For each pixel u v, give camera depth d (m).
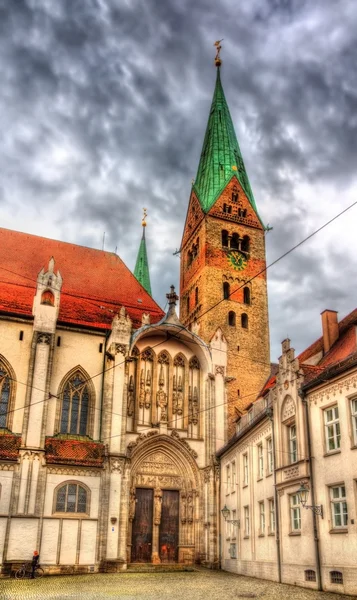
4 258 61.69
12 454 46.78
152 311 65.56
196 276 75.06
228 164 81.94
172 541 53.28
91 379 54.47
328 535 30.50
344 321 43.09
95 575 44.09
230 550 48.31
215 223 75.38
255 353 69.38
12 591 32.41
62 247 67.44
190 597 28.84
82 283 64.25
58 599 28.44
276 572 36.69
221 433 57.12
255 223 78.06
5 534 44.53
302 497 33.22
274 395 39.25
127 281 68.38
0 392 50.66
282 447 37.38
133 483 53.38
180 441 55.62
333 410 32.09
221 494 53.31
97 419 53.12
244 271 74.12
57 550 45.66
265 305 73.25
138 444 53.91
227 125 86.88
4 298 55.19
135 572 46.88
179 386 58.75
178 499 54.91
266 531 39.41
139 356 57.62
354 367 29.94
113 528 48.03
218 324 69.19
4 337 52.16
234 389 65.56
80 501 48.06
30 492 46.25
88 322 57.38
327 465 31.53
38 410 49.19
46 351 51.53
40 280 53.72
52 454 48.16
